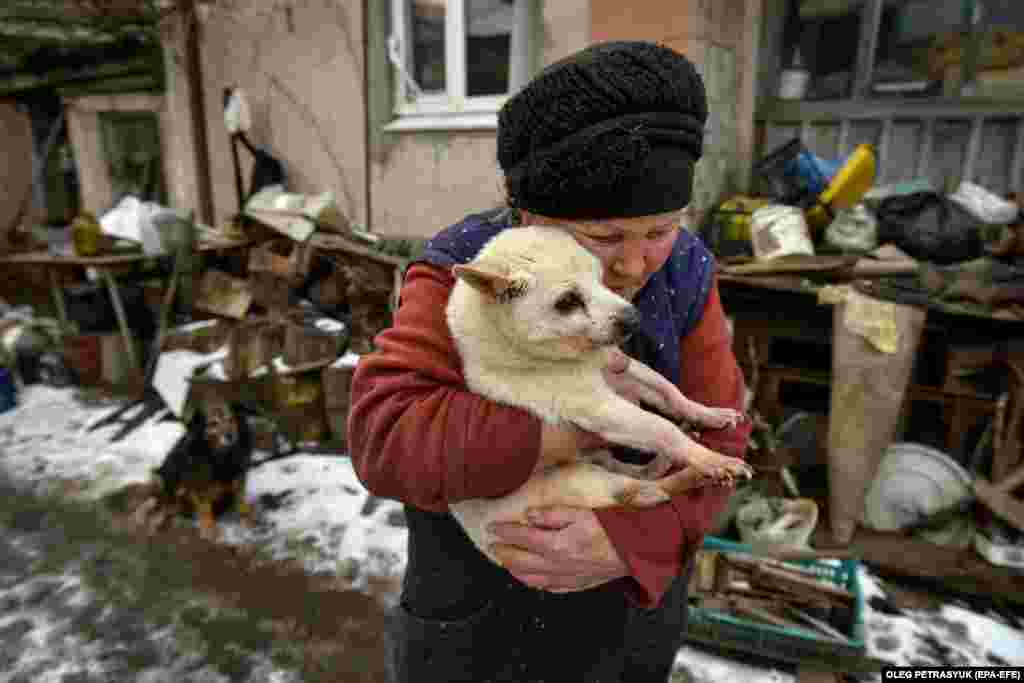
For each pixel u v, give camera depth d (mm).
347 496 3824
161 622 2850
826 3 3602
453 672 1220
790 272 3100
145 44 6066
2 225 8195
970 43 3328
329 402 4207
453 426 919
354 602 2973
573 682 1242
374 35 4559
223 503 3629
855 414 2967
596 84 821
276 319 4426
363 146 4836
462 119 4293
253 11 5203
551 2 3645
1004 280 2771
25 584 3080
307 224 4406
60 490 3895
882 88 3602
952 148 3461
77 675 2570
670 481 971
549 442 957
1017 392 2891
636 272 958
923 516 3088
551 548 976
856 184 3168
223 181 5996
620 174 819
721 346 1147
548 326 908
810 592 2611
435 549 1173
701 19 3139
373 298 4285
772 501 3045
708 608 2619
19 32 5664
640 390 1064
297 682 2539
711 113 3443
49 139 7430
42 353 5625
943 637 2648
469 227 1134
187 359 4629
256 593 3033
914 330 2838
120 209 5508
